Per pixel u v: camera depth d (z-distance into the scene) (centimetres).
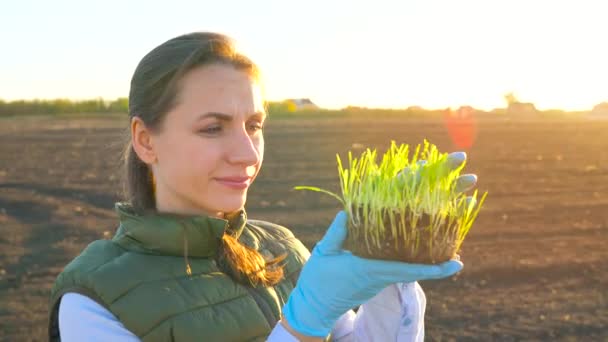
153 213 179
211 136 170
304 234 1008
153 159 177
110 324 163
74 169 1625
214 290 173
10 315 650
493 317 682
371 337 189
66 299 167
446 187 155
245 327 173
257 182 1487
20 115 4097
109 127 2903
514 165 1891
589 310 711
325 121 3828
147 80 172
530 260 884
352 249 159
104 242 179
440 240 154
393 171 161
